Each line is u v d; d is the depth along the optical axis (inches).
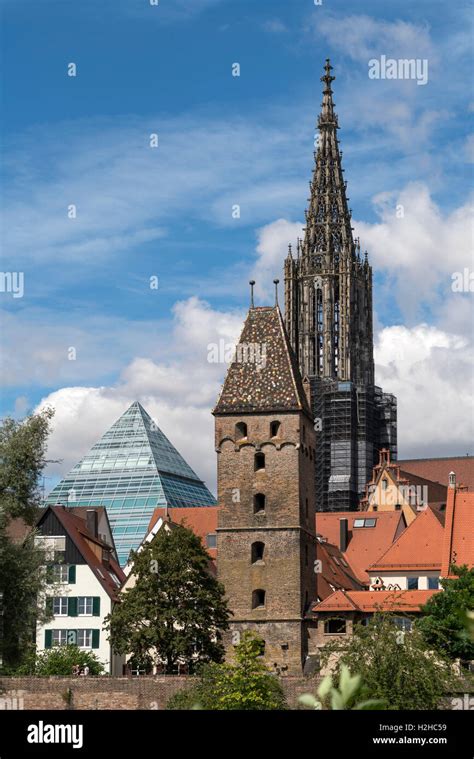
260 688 3599.9
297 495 5147.6
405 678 3179.1
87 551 6171.3
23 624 3590.1
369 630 3329.2
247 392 5285.4
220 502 5196.9
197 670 4461.1
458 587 4586.6
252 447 5211.6
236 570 5137.8
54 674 5123.0
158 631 4845.0
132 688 4306.1
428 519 6348.4
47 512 6117.1
